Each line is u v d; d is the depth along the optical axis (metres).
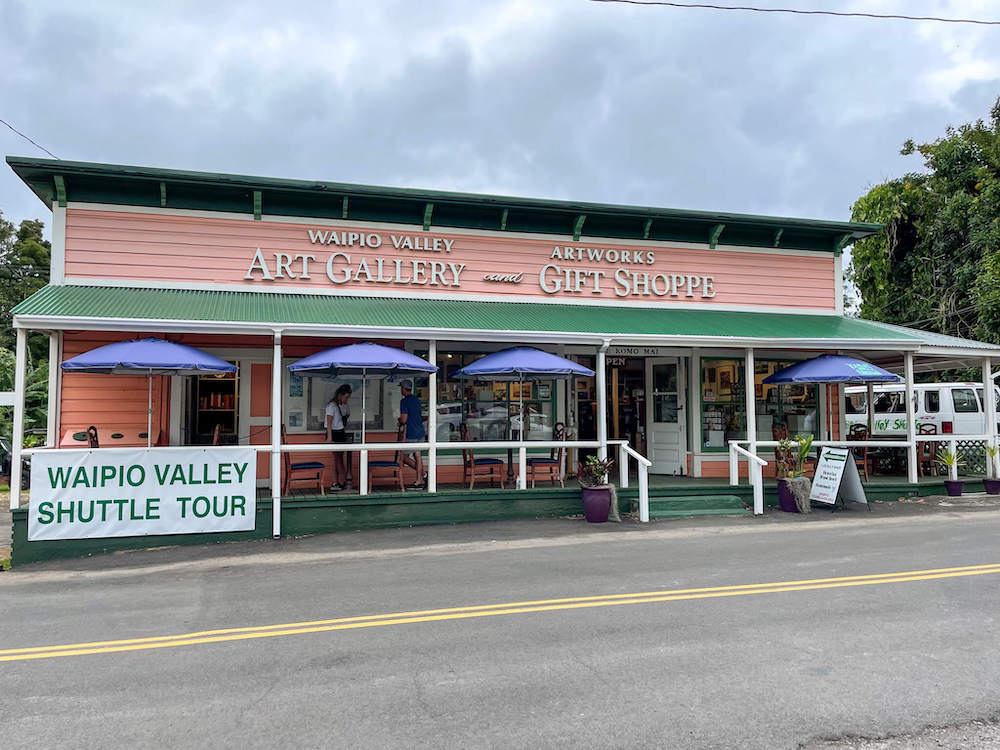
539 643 5.22
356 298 12.39
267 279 12.15
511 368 10.43
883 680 4.45
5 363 23.27
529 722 3.92
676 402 14.48
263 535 10.01
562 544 9.32
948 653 4.92
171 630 5.76
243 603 6.59
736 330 12.72
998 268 19.39
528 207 13.04
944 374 24.19
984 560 7.90
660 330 12.19
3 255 36.28
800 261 14.91
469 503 11.07
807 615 5.84
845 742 3.69
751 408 12.45
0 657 5.15
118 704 4.26
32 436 19.39
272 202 12.28
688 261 14.26
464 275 13.09
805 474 14.42
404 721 3.95
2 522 13.05
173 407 11.68
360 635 5.49
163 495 9.56
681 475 14.32
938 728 3.83
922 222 23.23
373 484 12.49
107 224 11.59
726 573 7.44
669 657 4.89
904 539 9.27
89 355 9.30
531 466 11.94
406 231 12.91
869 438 15.66
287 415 12.28
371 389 12.75
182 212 11.89
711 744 3.66
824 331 13.28
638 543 9.32
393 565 8.17
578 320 12.34
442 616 5.98
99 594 7.12
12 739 3.81
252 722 3.97
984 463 14.63
